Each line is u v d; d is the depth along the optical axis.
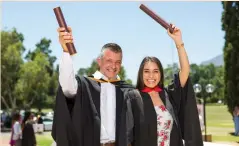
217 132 23.92
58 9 4.30
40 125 29.95
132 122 4.66
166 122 4.67
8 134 28.92
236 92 22.56
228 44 23.06
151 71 4.83
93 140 4.57
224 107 80.19
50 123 33.91
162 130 4.66
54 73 58.59
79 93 4.54
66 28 4.32
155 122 4.65
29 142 12.88
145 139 4.64
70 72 4.29
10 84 40.88
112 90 4.83
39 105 56.47
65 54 4.28
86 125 4.59
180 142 4.68
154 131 4.64
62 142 4.31
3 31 38.06
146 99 4.77
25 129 12.93
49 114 45.78
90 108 4.65
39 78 40.84
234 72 22.64
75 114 4.45
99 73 4.95
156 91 4.88
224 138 19.69
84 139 4.54
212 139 19.12
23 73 40.25
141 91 4.88
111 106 4.75
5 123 36.41
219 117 48.34
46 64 43.59
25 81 40.16
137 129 4.69
